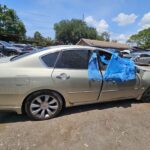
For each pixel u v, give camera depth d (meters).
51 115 3.87
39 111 3.77
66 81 3.77
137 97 4.77
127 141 3.23
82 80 3.89
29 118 3.87
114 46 47.12
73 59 3.93
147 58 14.41
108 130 3.54
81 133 3.41
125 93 4.48
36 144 3.06
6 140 3.13
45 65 3.71
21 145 3.02
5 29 53.50
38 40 57.28
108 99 4.36
